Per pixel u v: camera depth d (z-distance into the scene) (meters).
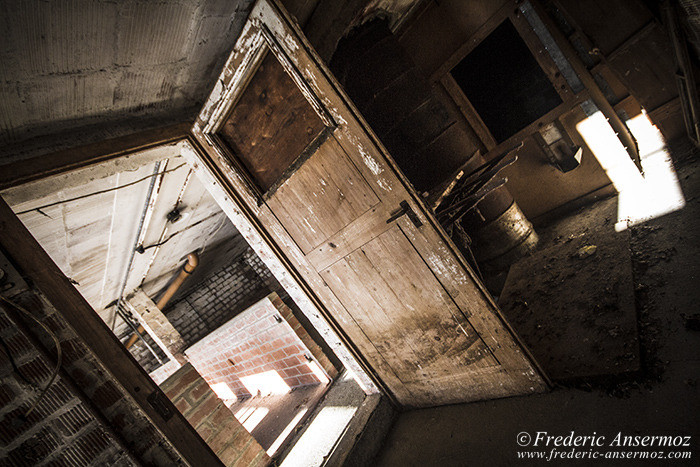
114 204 3.04
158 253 5.07
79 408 1.28
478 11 3.25
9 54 1.27
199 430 2.97
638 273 2.21
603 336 1.96
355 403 3.15
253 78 1.98
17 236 1.36
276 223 2.37
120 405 1.38
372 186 1.86
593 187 3.51
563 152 3.50
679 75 2.62
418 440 2.29
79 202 2.60
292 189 2.15
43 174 1.64
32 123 1.62
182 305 8.46
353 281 2.27
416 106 2.82
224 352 5.72
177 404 2.94
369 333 2.45
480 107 3.90
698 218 2.24
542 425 1.76
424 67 3.58
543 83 3.56
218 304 8.74
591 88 3.10
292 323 4.30
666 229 2.38
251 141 2.20
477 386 2.16
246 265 9.19
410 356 2.34
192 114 2.33
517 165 3.78
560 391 1.86
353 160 1.83
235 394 6.57
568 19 3.01
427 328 2.14
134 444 1.36
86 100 1.74
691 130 2.87
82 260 3.58
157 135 2.11
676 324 1.73
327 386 4.18
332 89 1.70
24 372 1.22
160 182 3.28
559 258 3.02
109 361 1.40
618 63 3.05
